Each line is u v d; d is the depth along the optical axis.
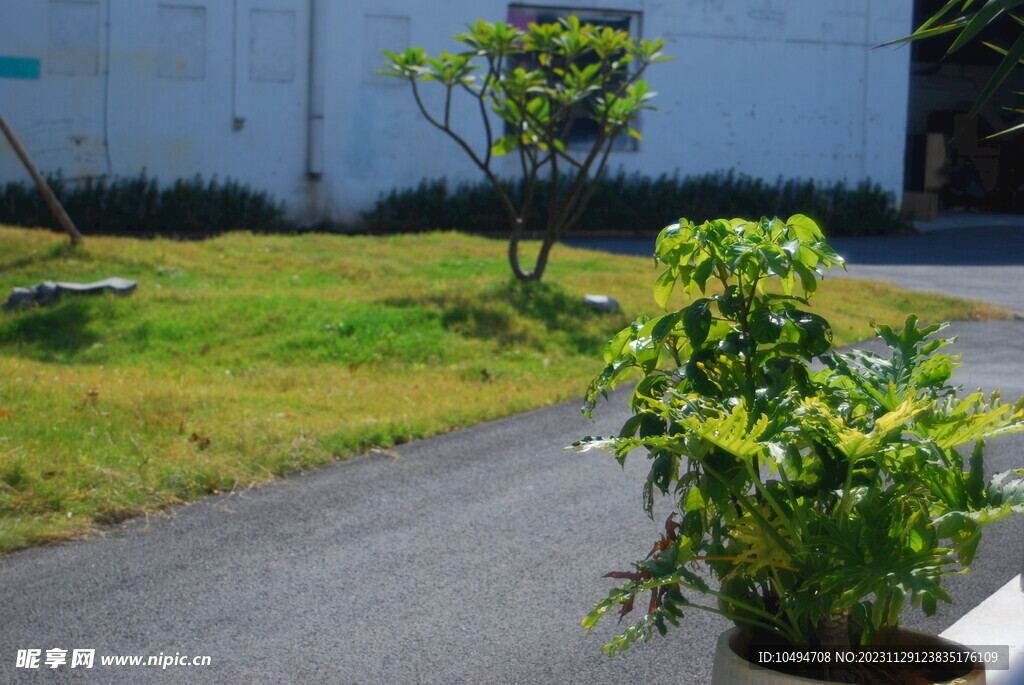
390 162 24.08
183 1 22.62
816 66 26.08
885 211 26.36
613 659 4.22
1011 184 31.61
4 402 7.91
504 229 24.34
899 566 2.55
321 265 16.06
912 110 32.19
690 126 25.58
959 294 16.11
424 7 23.88
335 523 5.98
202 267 15.42
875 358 3.18
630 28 25.19
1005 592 4.73
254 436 7.41
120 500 6.12
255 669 4.14
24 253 14.80
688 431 2.75
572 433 8.11
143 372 9.83
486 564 5.35
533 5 24.53
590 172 24.98
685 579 2.72
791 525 2.72
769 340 3.03
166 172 22.91
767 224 3.15
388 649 4.33
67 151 22.34
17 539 5.51
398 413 8.52
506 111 13.90
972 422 2.80
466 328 11.70
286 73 23.33
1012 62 2.71
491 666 4.17
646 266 17.23
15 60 18.11
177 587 5.01
